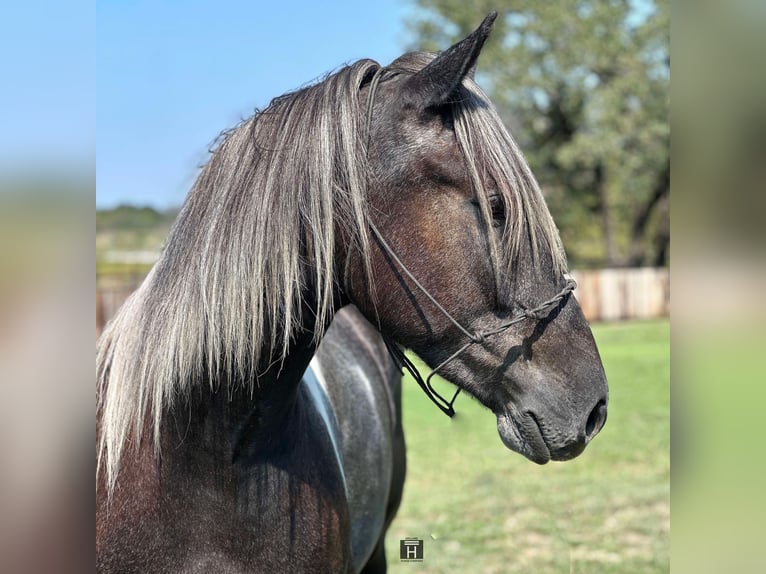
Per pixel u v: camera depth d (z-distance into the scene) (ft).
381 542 11.06
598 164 84.74
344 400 8.72
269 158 5.89
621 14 80.74
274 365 5.99
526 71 80.43
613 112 78.95
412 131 5.80
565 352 5.81
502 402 5.93
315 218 5.70
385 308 5.86
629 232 103.14
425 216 5.72
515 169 5.74
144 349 6.01
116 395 6.09
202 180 6.14
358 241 5.79
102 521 5.93
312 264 5.85
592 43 79.30
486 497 18.86
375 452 9.11
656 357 42.50
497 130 5.84
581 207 92.32
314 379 7.89
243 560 6.01
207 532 5.98
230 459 5.97
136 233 66.39
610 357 42.65
